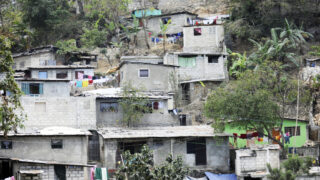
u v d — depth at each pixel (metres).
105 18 73.12
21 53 60.34
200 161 40.06
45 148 36.72
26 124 40.50
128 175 33.34
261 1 62.59
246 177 38.03
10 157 36.09
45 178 35.03
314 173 33.88
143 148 33.28
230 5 71.12
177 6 77.00
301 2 63.12
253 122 39.56
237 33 62.25
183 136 39.31
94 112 41.88
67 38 70.56
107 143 38.34
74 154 37.03
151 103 44.62
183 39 63.06
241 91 39.25
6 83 32.31
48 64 59.25
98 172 35.59
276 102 41.72
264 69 42.53
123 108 43.12
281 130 40.06
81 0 75.69
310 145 42.44
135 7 77.25
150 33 67.88
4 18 65.31
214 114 39.53
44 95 43.56
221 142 40.12
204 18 69.00
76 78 53.84
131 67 50.56
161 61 58.22
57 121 41.22
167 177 32.53
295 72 57.12
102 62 64.94
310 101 45.34
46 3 68.75
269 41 57.66
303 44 61.62
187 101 55.38
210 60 57.56
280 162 38.38
